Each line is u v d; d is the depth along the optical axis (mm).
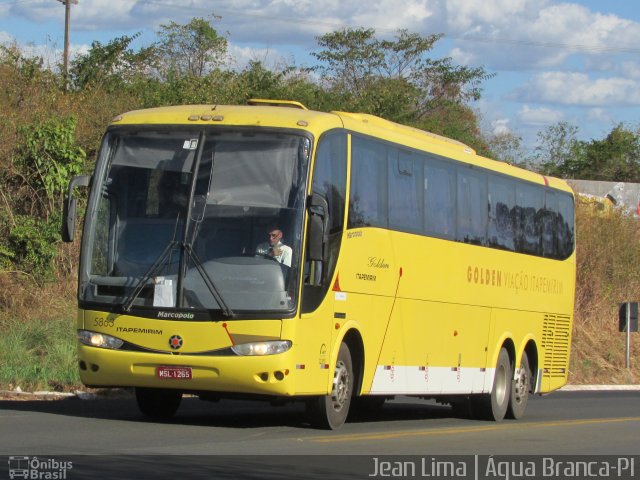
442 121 55062
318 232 15242
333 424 16719
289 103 17375
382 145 17953
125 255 15539
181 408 20828
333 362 16234
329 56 58125
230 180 15516
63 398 21109
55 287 27891
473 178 21562
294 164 15508
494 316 22469
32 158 29453
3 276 27312
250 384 14992
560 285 26125
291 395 15172
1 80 34406
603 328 47531
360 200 17094
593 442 17109
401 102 48781
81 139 32594
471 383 21453
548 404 29516
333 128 16344
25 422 15844
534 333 24578
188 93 40344
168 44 57000
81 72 42812
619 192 65562
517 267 23594
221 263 15203
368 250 17328
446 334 20344
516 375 23594
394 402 28844
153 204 15609
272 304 15039
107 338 15398
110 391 22312
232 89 41844
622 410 27188
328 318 16016
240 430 16047
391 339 18234
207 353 15023
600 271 48594
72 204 15883
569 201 26844
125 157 15914
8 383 21641
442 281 20125
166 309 15164
